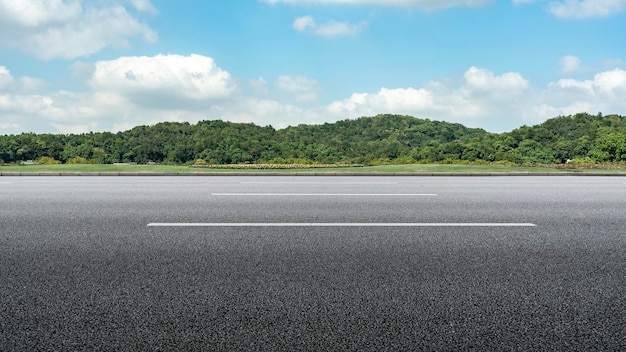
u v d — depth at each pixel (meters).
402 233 5.82
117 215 7.16
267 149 84.31
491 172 18.66
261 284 3.85
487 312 3.27
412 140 113.06
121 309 3.31
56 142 72.69
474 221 6.68
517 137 87.75
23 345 2.76
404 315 3.21
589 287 3.81
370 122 127.94
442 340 2.84
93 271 4.21
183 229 6.05
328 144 94.81
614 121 98.06
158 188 11.59
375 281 3.93
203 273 4.14
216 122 102.50
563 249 5.04
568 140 85.44
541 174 18.75
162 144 82.62
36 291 3.68
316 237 5.58
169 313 3.24
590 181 14.76
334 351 2.69
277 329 2.98
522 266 4.39
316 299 3.51
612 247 5.14
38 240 5.43
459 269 4.28
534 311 3.29
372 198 9.31
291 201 8.80
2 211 7.60
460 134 120.62
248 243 5.27
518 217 7.05
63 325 3.04
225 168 21.67
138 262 4.50
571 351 2.71
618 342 2.82
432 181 14.45
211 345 2.76
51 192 10.59
